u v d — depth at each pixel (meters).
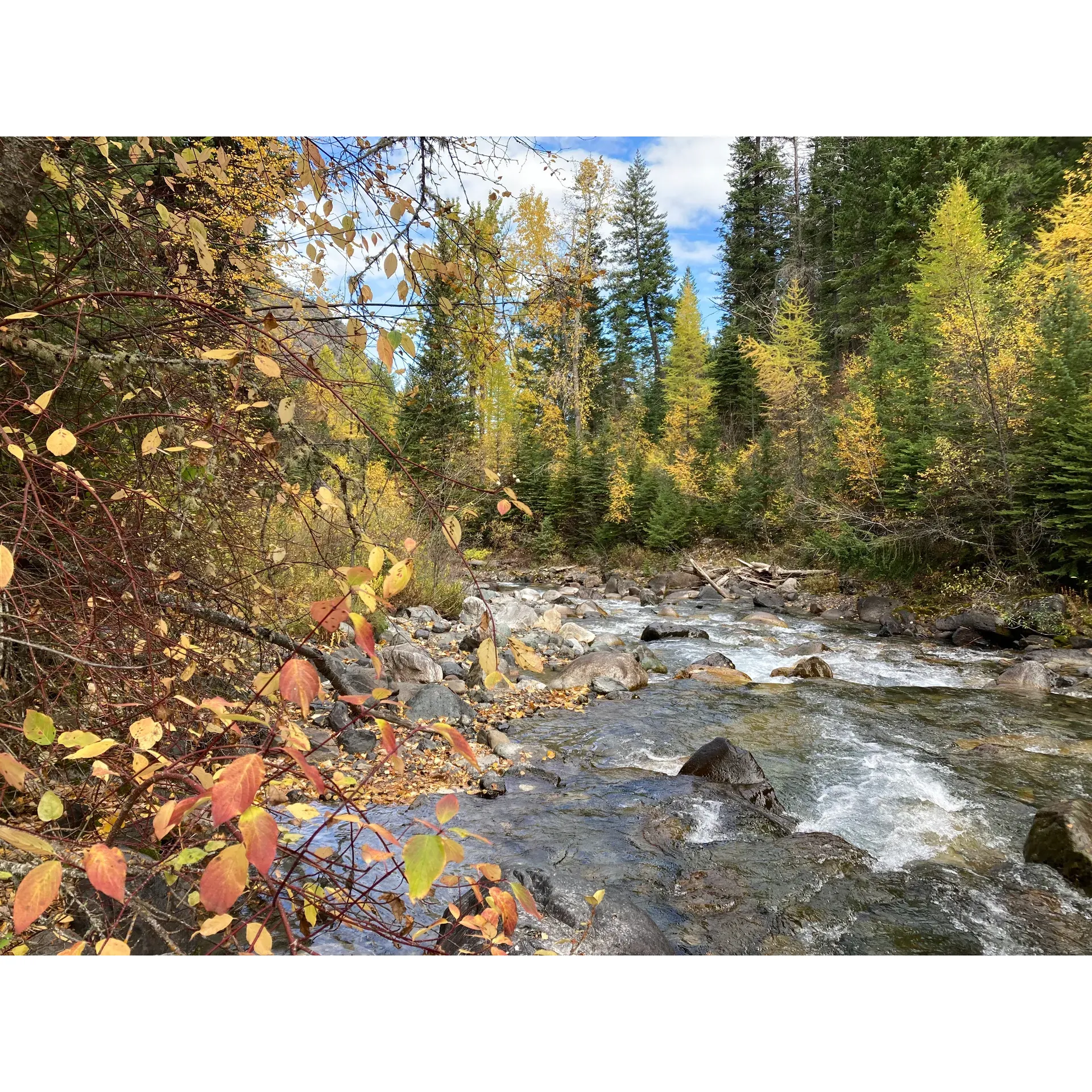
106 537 1.81
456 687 6.62
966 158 18.69
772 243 30.30
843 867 3.55
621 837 3.80
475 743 5.29
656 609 14.23
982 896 3.33
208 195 2.60
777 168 29.83
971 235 14.77
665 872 3.46
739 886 3.35
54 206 2.29
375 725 1.01
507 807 4.16
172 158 2.44
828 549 14.90
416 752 4.83
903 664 8.46
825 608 12.97
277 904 1.35
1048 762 5.06
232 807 0.77
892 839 3.94
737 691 7.14
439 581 9.99
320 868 1.43
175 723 1.58
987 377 10.45
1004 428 10.47
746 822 4.03
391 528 2.60
